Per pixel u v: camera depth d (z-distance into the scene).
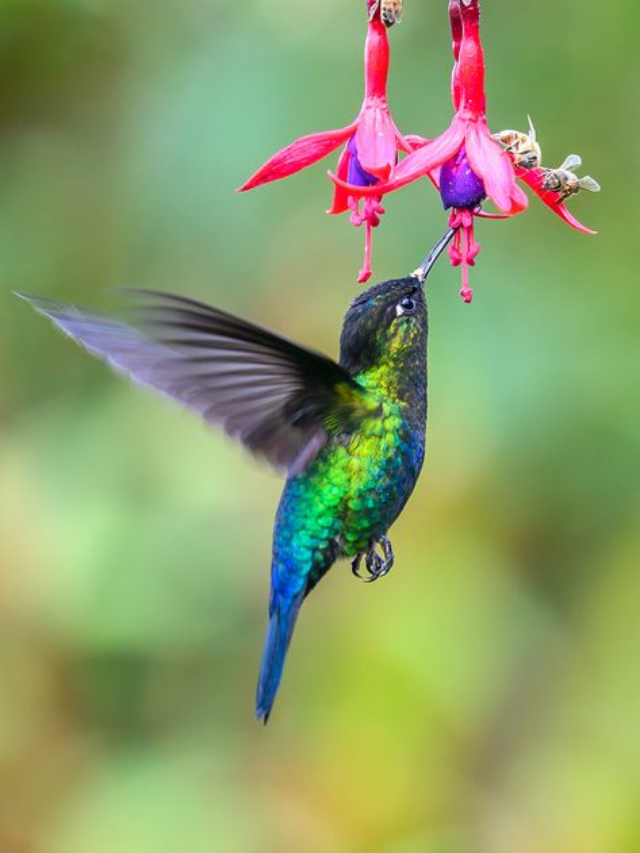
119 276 10.21
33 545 10.14
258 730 10.26
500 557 10.12
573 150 9.77
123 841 9.98
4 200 10.66
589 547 10.15
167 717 10.36
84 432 10.41
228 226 9.78
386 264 9.49
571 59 9.77
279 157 5.94
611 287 9.77
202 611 10.18
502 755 10.20
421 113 9.38
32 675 10.24
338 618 10.21
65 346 10.60
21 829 10.12
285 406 6.28
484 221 9.70
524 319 9.61
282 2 9.95
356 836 10.04
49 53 10.68
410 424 6.44
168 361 5.86
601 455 9.78
